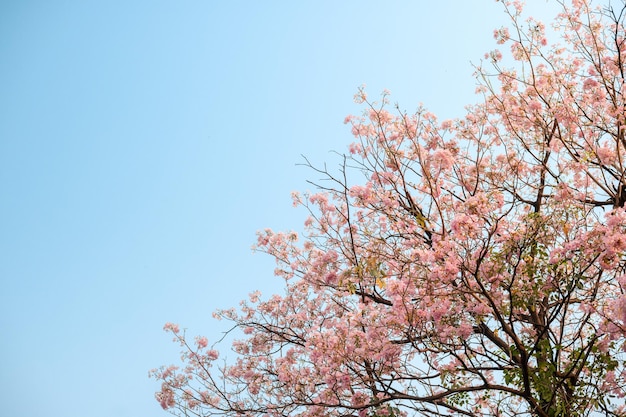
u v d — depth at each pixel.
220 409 8.93
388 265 7.47
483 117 8.60
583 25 8.65
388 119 8.03
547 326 7.04
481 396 8.41
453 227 6.39
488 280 6.99
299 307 9.75
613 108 7.97
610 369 6.87
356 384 7.26
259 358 9.65
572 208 7.24
